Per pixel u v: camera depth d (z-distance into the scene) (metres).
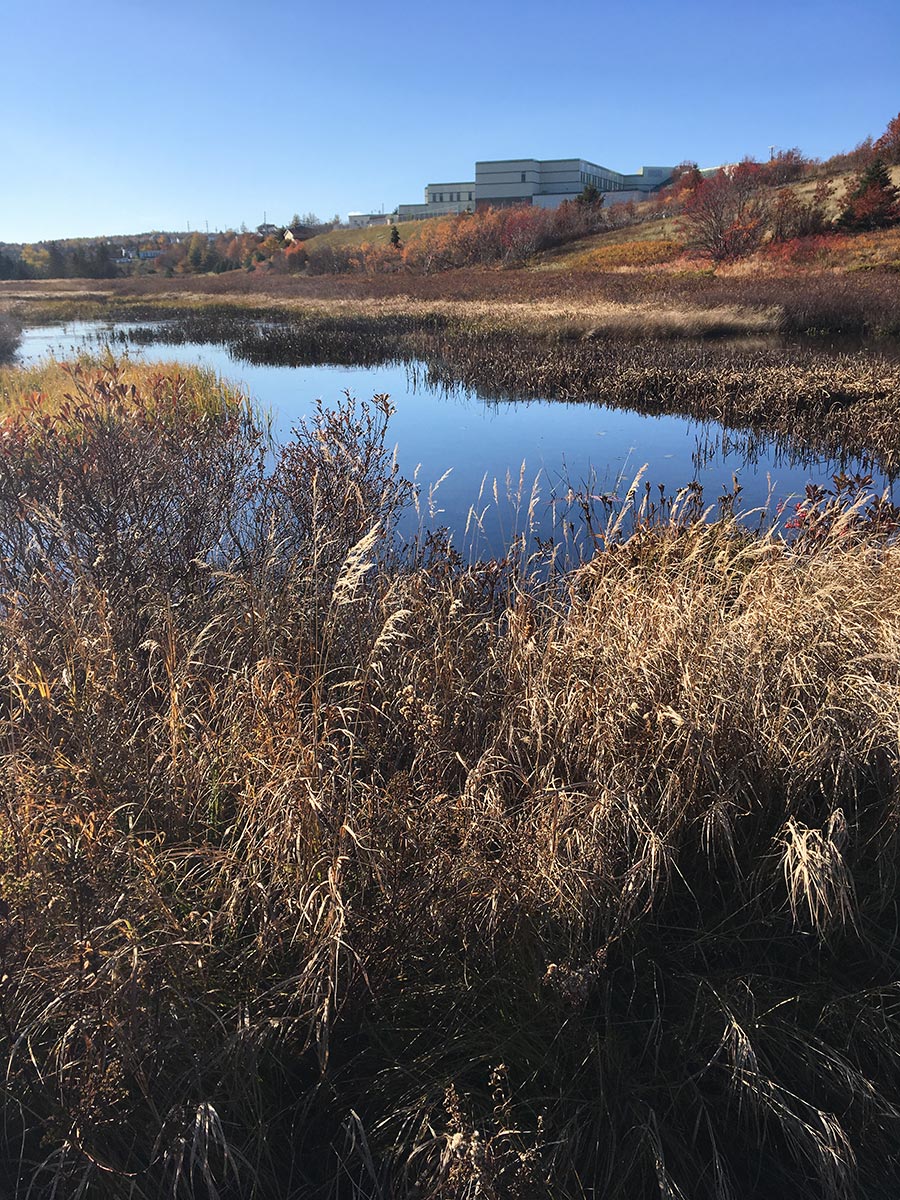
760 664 2.79
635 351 17.78
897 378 12.40
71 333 29.20
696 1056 2.00
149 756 2.60
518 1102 1.87
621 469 9.52
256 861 2.22
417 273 57.38
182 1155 1.63
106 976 1.78
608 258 43.75
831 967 2.26
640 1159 1.82
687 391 13.35
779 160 53.06
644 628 3.09
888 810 2.53
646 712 2.69
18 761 2.35
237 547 4.90
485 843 2.29
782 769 2.61
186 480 4.98
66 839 2.14
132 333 27.94
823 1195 1.79
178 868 2.28
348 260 67.50
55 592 3.71
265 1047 1.90
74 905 1.93
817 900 2.27
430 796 2.40
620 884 2.29
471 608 4.05
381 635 2.81
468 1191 1.57
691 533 4.09
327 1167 1.84
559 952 2.14
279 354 21.16
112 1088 1.74
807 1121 1.92
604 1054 1.97
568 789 2.52
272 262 78.62
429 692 3.02
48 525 4.07
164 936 2.00
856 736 2.67
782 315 21.91
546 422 12.55
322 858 2.12
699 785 2.54
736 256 35.16
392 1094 1.92
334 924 1.94
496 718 3.01
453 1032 2.02
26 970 1.87
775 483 8.80
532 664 3.14
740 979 2.16
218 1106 1.81
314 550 4.25
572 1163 1.74
